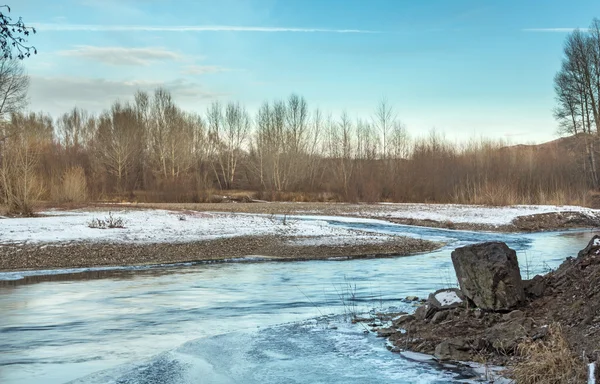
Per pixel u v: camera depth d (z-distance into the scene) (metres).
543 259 23.02
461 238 34.72
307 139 81.06
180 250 26.17
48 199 50.16
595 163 64.50
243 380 7.50
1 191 37.00
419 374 7.54
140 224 32.97
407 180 67.00
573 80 64.62
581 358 6.86
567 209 48.47
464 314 9.62
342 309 12.94
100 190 66.31
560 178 61.38
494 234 37.72
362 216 46.06
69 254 24.12
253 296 15.01
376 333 10.09
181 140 79.00
